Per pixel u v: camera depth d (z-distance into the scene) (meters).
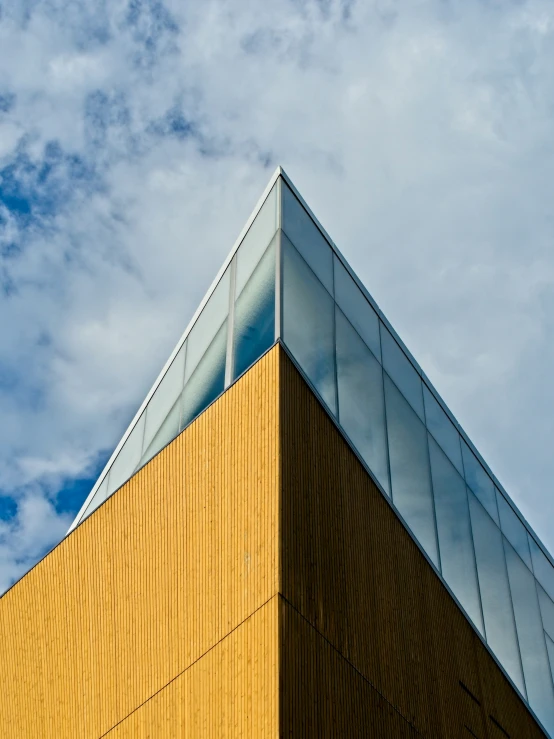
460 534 22.17
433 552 20.25
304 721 13.32
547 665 24.39
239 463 16.14
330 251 20.53
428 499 21.02
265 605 14.12
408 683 16.75
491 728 19.59
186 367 20.72
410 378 22.53
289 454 15.59
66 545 20.55
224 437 16.84
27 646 20.31
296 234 19.23
